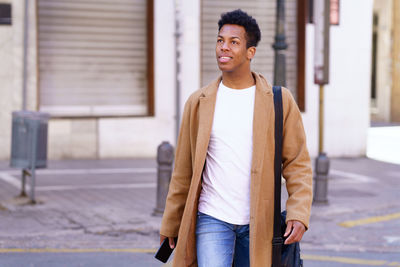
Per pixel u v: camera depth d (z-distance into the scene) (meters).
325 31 10.98
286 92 3.34
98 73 15.91
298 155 3.31
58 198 10.37
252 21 3.29
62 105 15.63
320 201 10.35
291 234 3.17
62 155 15.44
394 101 29.62
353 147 17.59
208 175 3.34
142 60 16.22
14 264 6.51
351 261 7.01
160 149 9.05
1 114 15.01
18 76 15.09
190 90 16.39
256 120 3.25
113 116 15.83
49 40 15.45
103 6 15.85
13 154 9.81
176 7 12.86
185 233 3.33
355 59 17.48
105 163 14.92
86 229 8.23
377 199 11.06
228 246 3.28
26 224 8.46
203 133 3.29
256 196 3.22
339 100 17.42
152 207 9.77
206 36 16.78
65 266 6.47
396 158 17.48
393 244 7.99
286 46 10.06
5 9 14.89
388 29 29.58
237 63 3.28
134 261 6.73
